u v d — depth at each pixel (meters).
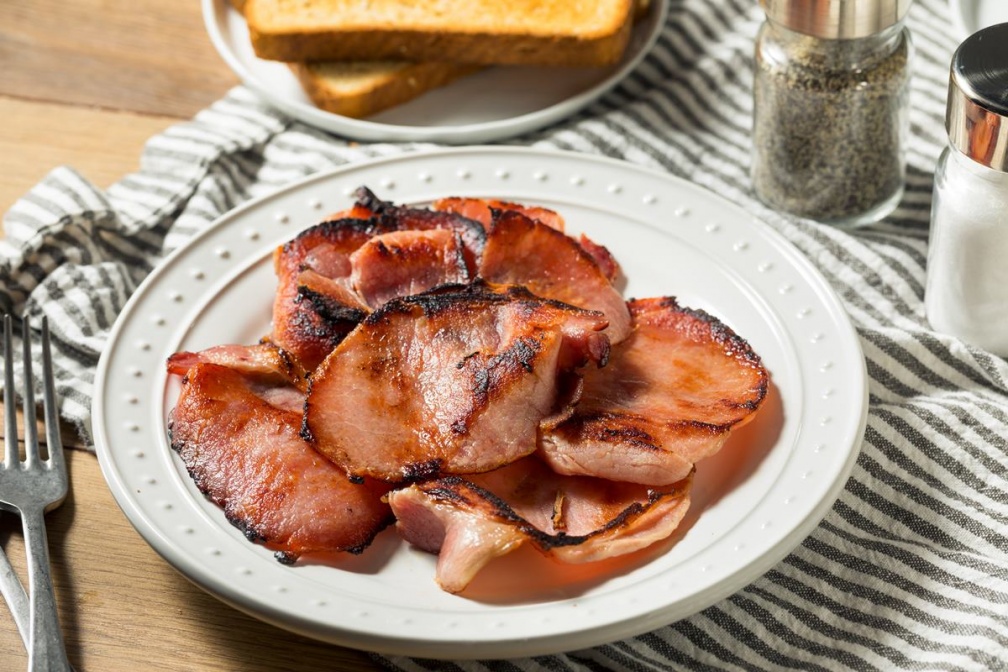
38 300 0.69
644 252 0.68
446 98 0.77
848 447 0.62
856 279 0.70
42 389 0.67
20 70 0.79
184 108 0.78
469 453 0.61
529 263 0.65
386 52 0.76
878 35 0.68
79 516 0.64
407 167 0.70
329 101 0.75
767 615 0.61
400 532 0.61
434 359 0.62
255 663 0.61
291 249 0.66
